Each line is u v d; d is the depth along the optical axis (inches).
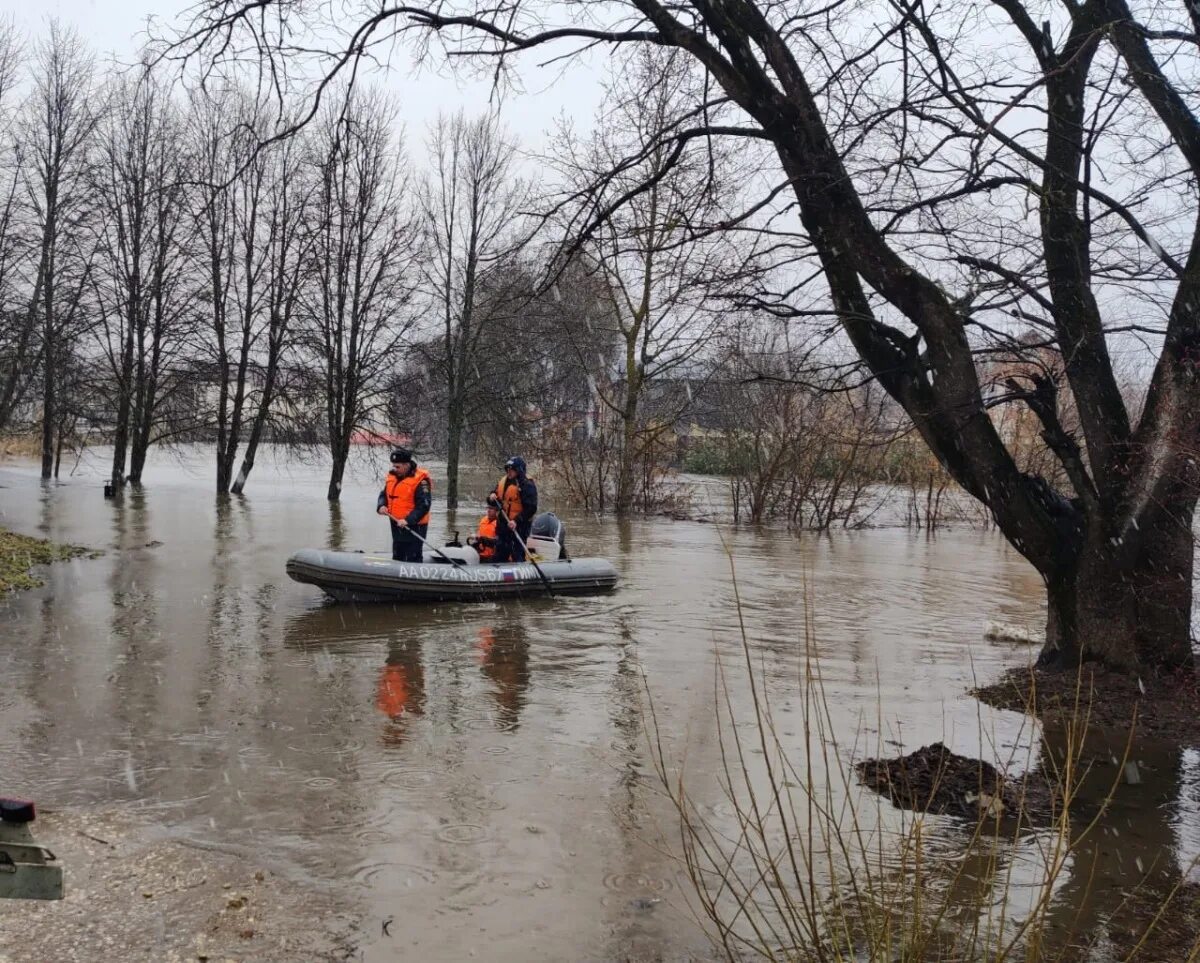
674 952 159.6
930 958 155.6
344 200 978.7
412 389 1062.4
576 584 504.4
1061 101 285.3
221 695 301.1
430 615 438.3
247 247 1029.2
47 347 992.2
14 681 309.1
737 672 345.7
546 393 1045.8
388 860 189.8
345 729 270.5
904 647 397.1
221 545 663.8
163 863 184.1
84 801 213.5
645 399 1036.5
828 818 150.2
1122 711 277.6
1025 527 309.3
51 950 152.3
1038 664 328.5
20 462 1637.6
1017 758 250.7
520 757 250.5
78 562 565.0
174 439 1274.6
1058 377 297.3
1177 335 277.6
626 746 260.2
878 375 305.9
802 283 284.8
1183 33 221.3
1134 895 178.4
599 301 946.7
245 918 165.2
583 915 170.9
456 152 994.7
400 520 484.1
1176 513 293.4
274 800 217.6
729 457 973.8
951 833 204.5
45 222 974.4
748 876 185.9
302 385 1063.6
